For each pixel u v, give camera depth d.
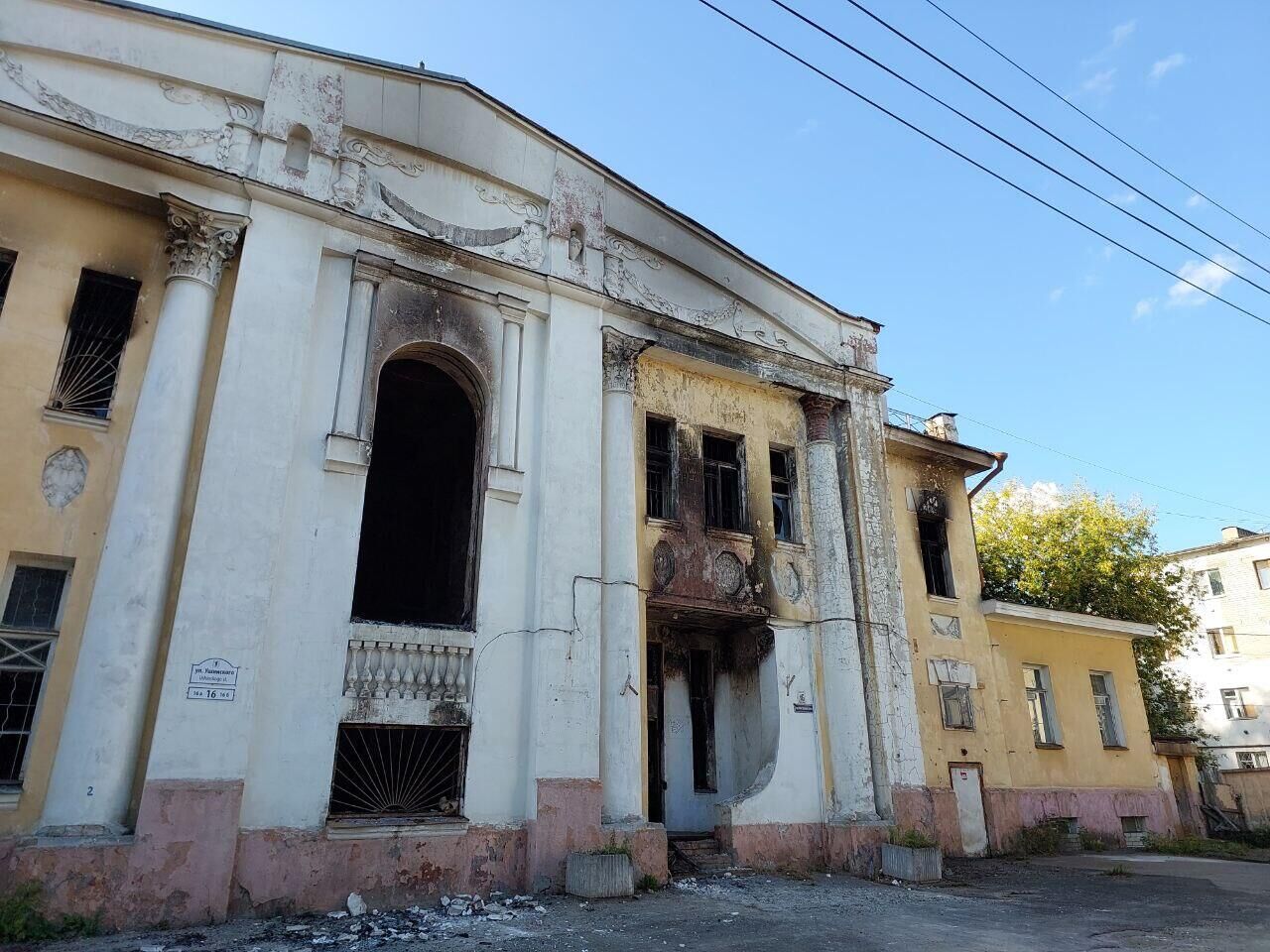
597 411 12.71
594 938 7.81
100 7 10.18
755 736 14.09
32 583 8.91
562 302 12.93
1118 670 21.00
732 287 15.52
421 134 12.20
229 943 7.40
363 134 11.73
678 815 13.62
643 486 13.51
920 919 9.18
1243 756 37.16
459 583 12.06
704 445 14.97
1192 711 28.28
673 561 13.41
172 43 10.58
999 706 18.02
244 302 10.05
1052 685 19.34
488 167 12.80
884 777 13.95
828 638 14.63
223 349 9.82
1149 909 9.99
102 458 9.41
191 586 8.88
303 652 9.57
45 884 7.61
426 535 15.94
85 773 8.09
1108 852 17.92
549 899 9.83
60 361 9.48
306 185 10.96
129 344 9.87
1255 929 8.68
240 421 9.63
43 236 9.69
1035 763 18.16
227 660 8.89
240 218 10.32
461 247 12.20
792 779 13.58
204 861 8.26
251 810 8.83
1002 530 26.47
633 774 11.51
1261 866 15.37
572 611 11.49
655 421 14.39
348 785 9.88
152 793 8.18
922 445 18.61
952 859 15.27
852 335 17.27
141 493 8.99
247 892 8.54
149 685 8.73
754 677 14.35
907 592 17.42
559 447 12.11
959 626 18.06
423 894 9.53
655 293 14.35
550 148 13.65
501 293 12.40
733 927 8.46
